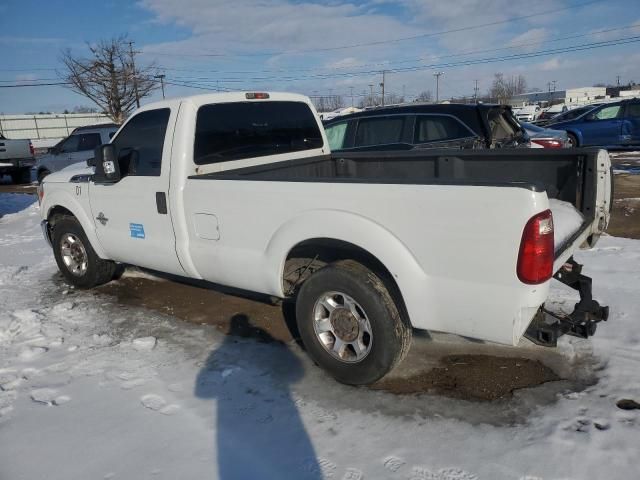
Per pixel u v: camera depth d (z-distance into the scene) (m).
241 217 3.71
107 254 5.18
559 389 3.30
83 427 3.16
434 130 7.32
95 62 35.56
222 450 2.88
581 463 2.62
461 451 2.78
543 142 10.18
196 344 4.23
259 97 4.71
